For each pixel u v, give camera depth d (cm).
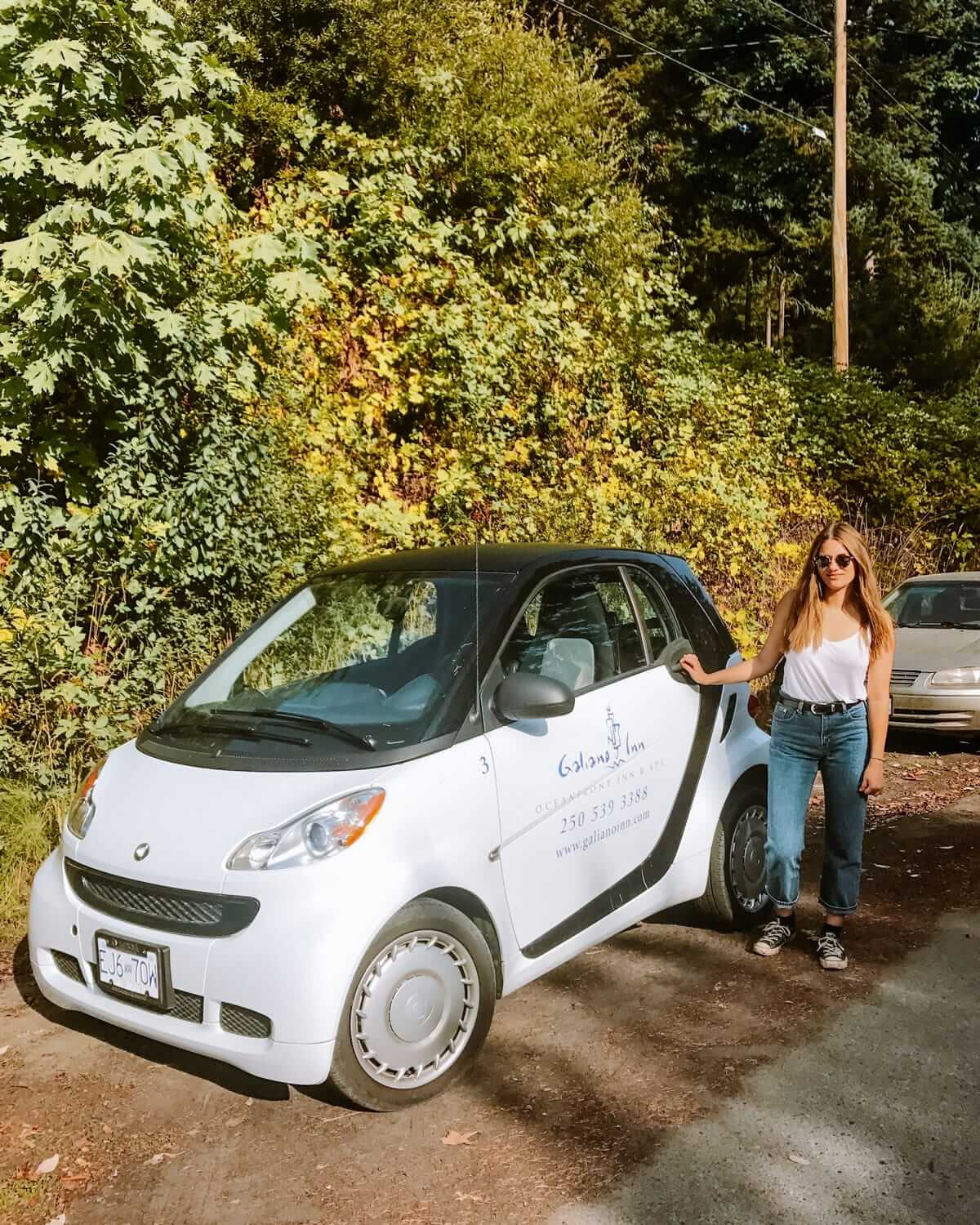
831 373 1686
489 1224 294
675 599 498
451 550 477
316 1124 343
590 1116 345
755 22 3278
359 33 1244
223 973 327
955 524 1638
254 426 697
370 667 412
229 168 1099
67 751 602
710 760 481
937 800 766
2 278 606
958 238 3400
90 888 365
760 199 3350
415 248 996
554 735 407
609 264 1248
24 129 607
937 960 471
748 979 448
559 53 1725
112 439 657
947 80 3438
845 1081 365
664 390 1204
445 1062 358
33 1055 390
